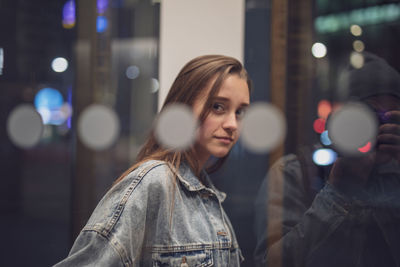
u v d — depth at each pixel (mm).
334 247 1144
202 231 745
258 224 1220
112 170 1276
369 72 1226
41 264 1322
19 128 1329
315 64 1231
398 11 1229
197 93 778
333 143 1194
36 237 1322
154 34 1278
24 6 1337
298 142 1210
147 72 1279
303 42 1233
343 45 1237
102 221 668
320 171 1187
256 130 1216
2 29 1340
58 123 1316
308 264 1152
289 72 1230
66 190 1326
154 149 846
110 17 1291
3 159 1336
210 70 771
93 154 1277
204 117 771
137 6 1284
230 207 1241
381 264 1129
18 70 1334
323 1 1233
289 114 1222
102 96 1288
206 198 802
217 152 779
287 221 1181
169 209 721
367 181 1163
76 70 1294
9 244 1319
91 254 647
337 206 1152
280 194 1189
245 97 788
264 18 1250
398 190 1155
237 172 1242
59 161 1321
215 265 736
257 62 1250
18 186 1349
